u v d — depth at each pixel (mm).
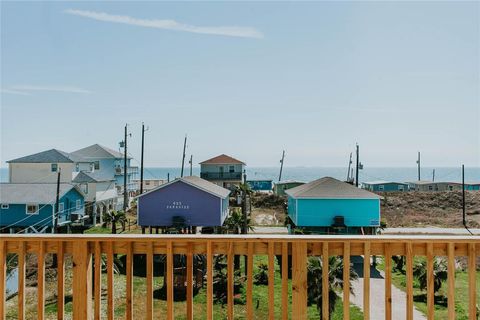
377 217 28188
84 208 38156
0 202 31578
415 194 55906
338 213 28250
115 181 49000
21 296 3930
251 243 3939
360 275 22219
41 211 31859
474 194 55000
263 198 52188
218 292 18688
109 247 3967
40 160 41281
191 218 27969
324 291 3906
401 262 23219
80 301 3969
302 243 3926
